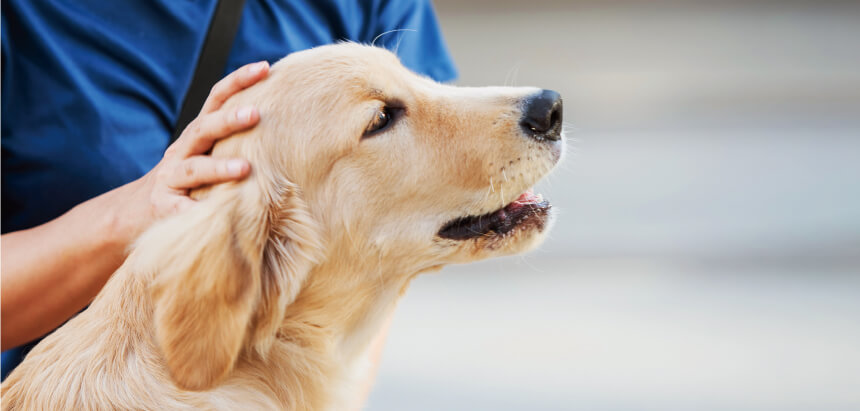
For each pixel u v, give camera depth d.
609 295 5.88
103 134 2.74
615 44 12.89
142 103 2.85
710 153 8.76
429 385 4.77
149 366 2.35
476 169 2.58
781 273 6.12
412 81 2.68
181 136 2.59
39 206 2.77
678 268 6.24
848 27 13.91
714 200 7.52
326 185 2.51
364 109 2.51
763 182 7.94
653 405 4.41
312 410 2.59
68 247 2.50
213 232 2.28
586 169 8.41
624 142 9.16
